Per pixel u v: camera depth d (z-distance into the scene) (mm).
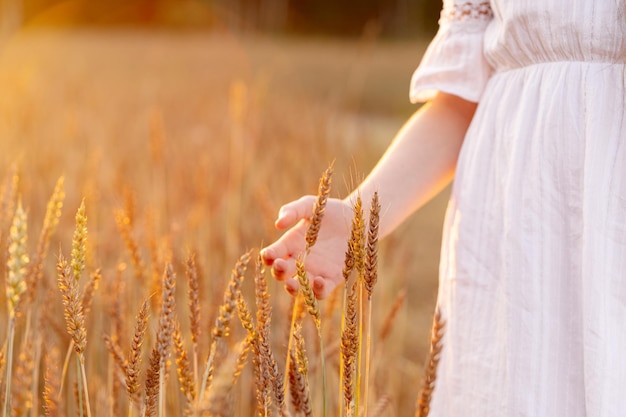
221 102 6551
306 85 11852
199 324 1241
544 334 1241
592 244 1197
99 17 27047
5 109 3748
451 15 1435
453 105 1438
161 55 11359
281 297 1962
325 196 1169
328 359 1633
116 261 1888
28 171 2607
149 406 1159
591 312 1191
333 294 1625
